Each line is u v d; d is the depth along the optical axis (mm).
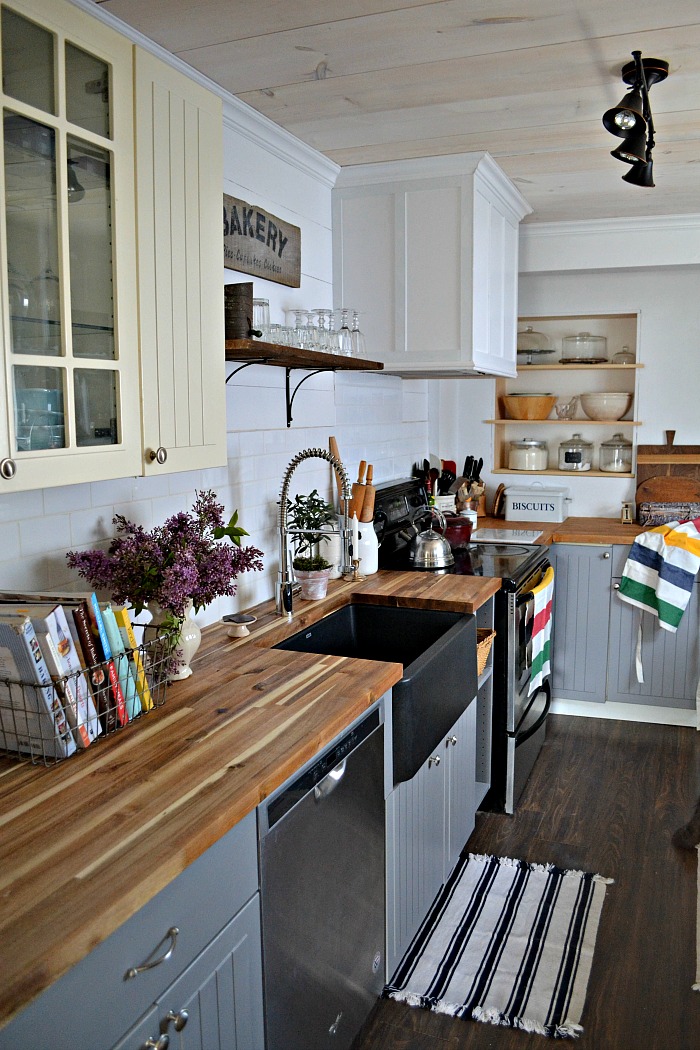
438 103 2375
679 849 2830
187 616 1891
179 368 1724
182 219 1712
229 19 1827
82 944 979
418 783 2207
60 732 1438
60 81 1356
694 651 3859
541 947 2357
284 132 2590
